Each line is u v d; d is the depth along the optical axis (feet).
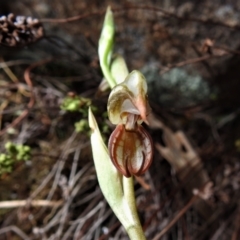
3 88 0.46
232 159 0.44
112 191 0.24
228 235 0.41
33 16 0.46
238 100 0.46
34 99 0.43
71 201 0.41
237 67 0.42
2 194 0.43
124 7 0.39
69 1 0.43
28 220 0.42
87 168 0.42
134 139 0.24
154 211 0.40
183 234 0.41
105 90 0.33
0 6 0.47
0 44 0.33
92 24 0.43
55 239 0.39
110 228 0.39
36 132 0.45
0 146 0.44
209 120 0.47
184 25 0.41
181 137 0.43
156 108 0.43
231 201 0.41
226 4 0.40
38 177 0.43
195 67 0.43
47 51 0.48
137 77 0.23
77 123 0.35
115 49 0.44
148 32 0.42
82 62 0.46
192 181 0.41
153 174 0.43
